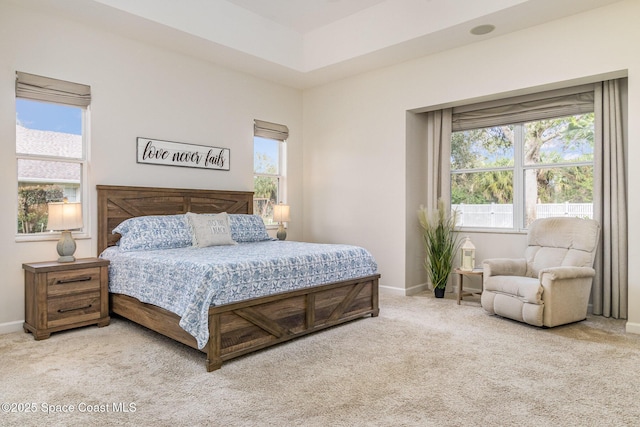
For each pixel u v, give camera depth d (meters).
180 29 4.15
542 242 4.38
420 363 2.83
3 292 3.56
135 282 3.46
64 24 3.88
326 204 5.98
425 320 3.95
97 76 4.10
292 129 6.12
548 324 3.57
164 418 2.08
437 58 4.82
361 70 5.41
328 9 4.75
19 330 3.59
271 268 3.14
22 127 3.72
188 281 2.89
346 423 2.04
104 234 4.11
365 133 5.52
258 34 4.88
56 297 3.40
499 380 2.55
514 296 3.83
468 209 5.37
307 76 5.62
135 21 3.96
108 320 3.73
